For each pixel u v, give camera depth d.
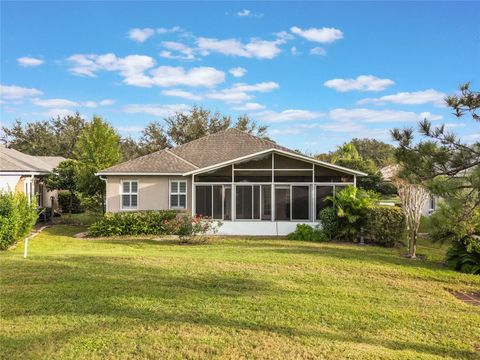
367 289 10.30
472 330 7.59
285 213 22.77
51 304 8.24
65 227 25.72
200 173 22.89
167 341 6.50
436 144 8.12
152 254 14.48
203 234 19.97
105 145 28.22
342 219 20.19
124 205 24.23
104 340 6.48
